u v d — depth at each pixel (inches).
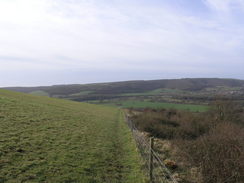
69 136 496.7
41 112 728.3
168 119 1221.1
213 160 325.7
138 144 491.2
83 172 307.3
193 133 897.5
